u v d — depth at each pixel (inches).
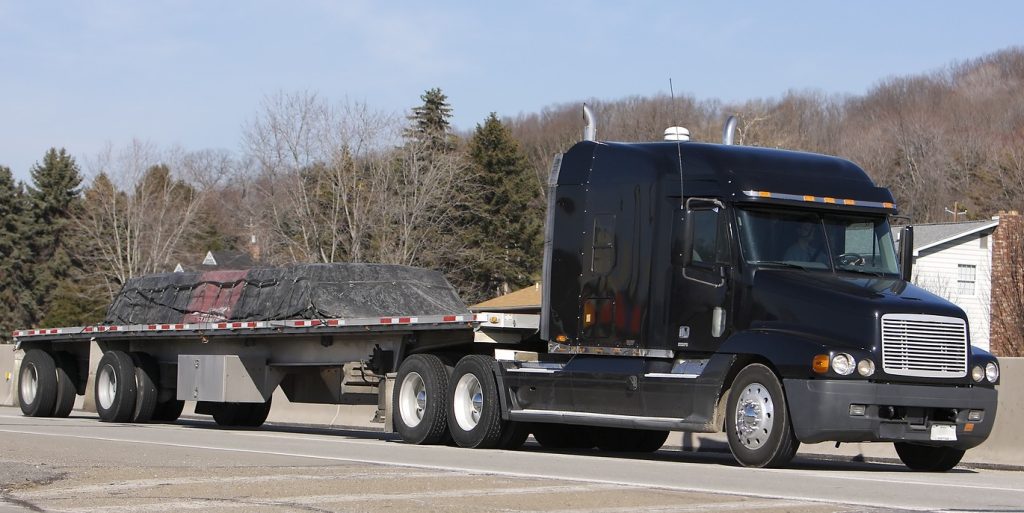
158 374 1088.8
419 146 2768.2
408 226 2650.1
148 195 3619.6
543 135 4389.8
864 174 733.3
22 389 1213.1
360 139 2696.9
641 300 721.0
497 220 3235.7
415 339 848.3
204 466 599.2
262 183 2755.9
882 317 637.9
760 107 4252.0
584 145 774.5
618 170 748.0
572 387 744.3
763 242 687.1
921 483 577.9
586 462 675.4
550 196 783.1
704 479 576.7
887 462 827.4
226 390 984.9
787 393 641.6
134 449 703.1
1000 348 2292.1
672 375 694.5
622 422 711.1
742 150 719.1
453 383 803.4
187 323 1044.5
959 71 5152.6
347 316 938.1
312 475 562.3
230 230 4183.1
